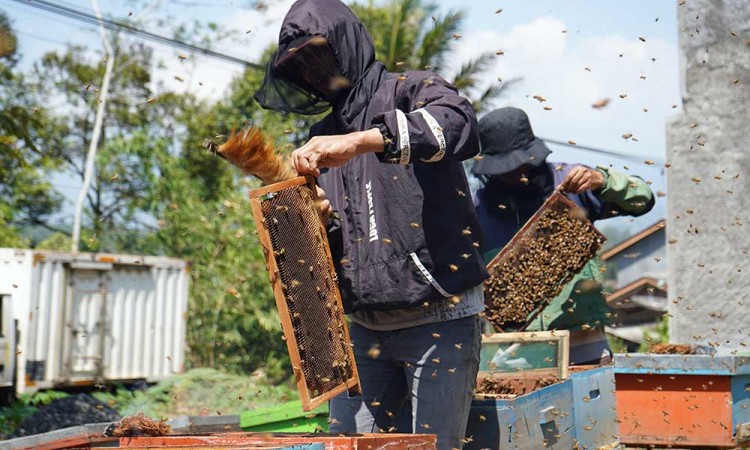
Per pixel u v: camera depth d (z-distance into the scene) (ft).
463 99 10.09
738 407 15.71
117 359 43.01
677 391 15.83
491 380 14.11
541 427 12.34
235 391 40.32
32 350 39.37
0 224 59.93
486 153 16.71
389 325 11.09
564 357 14.06
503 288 16.01
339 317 9.76
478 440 11.85
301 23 10.58
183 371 46.01
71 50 82.33
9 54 13.12
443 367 10.77
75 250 59.98
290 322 8.74
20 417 35.99
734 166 23.15
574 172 16.14
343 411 11.69
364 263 10.85
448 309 10.82
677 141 23.81
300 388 8.75
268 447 7.13
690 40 23.80
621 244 101.40
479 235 11.14
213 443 7.99
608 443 14.42
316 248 9.59
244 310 52.54
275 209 9.00
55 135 82.69
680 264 23.67
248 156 10.00
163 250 57.00
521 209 17.11
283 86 11.16
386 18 67.72
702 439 15.65
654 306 95.96
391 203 10.70
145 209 67.46
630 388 16.16
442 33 65.26
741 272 22.97
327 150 9.39
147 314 44.60
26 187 67.26
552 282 15.99
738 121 23.15
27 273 39.55
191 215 53.52
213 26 68.85
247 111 74.38
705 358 15.52
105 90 62.90
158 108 80.38
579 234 15.89
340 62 10.71
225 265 51.85
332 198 11.36
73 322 41.39
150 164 58.65
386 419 11.69
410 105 10.60
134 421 8.93
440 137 9.50
